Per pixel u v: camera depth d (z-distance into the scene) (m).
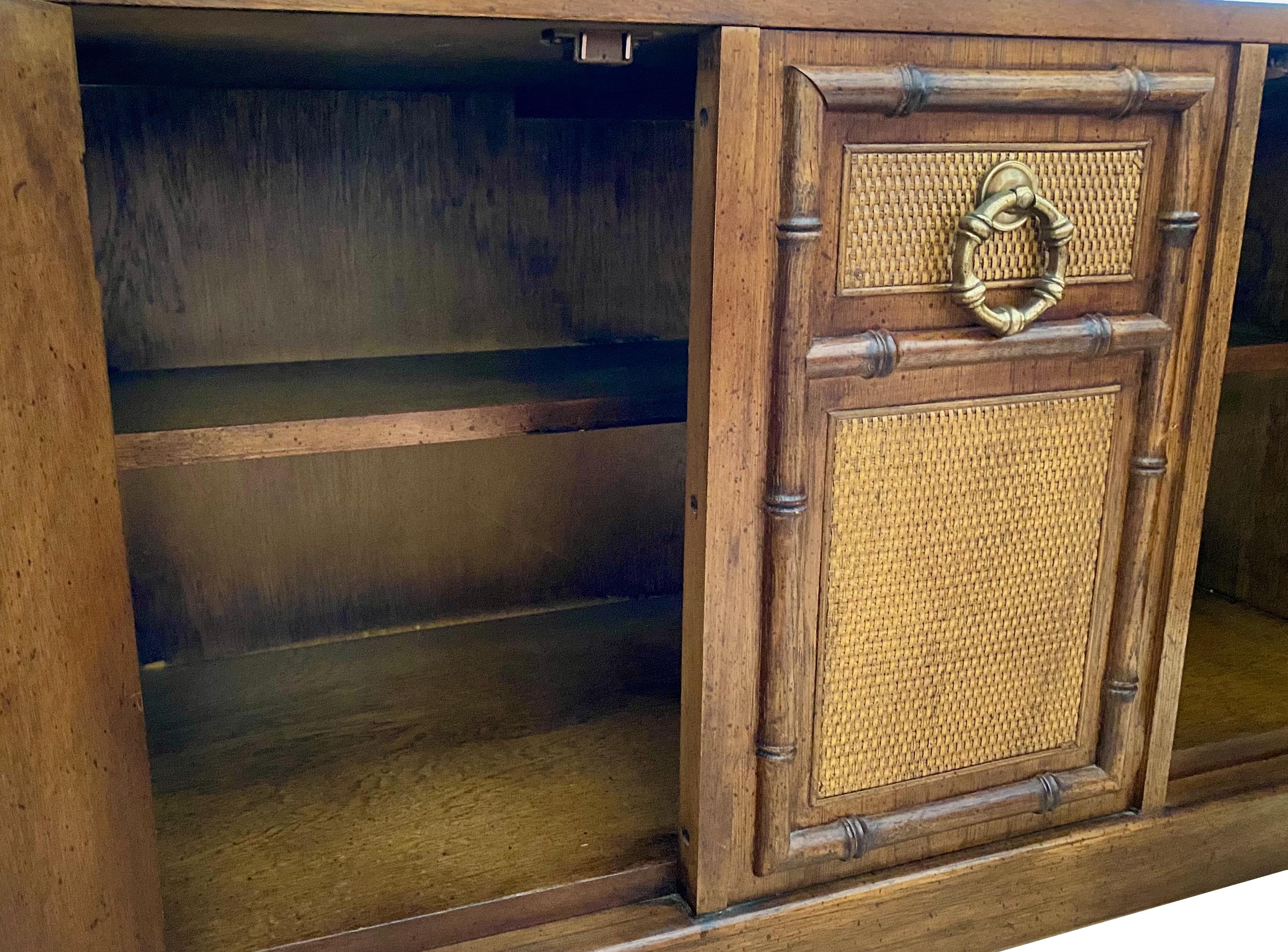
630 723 1.29
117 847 0.84
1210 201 1.01
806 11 0.84
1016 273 0.97
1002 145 0.93
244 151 1.26
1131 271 1.01
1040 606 1.07
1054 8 0.91
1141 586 1.09
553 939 0.99
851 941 1.07
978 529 1.02
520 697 1.34
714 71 0.83
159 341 1.27
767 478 0.93
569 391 1.13
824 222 0.89
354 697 1.34
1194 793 1.22
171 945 0.92
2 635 0.73
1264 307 1.50
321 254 1.32
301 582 1.45
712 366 0.88
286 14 0.74
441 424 1.01
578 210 1.42
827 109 0.86
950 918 1.11
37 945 0.78
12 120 0.70
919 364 0.94
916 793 1.07
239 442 0.95
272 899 0.98
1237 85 0.99
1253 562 1.61
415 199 1.34
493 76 1.09
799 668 0.98
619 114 1.32
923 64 0.89
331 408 1.04
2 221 0.70
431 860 1.04
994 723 1.09
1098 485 1.06
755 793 1.00
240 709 1.31
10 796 0.75
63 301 0.75
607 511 1.59
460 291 1.39
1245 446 1.60
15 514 0.73
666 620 1.57
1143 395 1.05
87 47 0.88
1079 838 1.14
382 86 1.22
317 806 1.12
